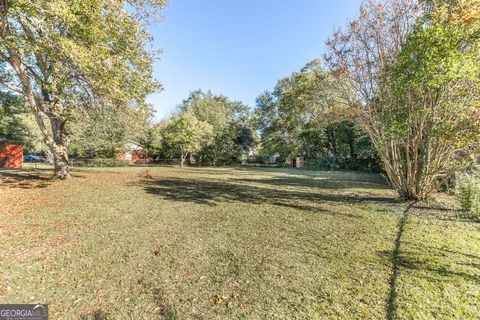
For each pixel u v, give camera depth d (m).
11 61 8.09
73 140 22.52
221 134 35.62
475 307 2.47
